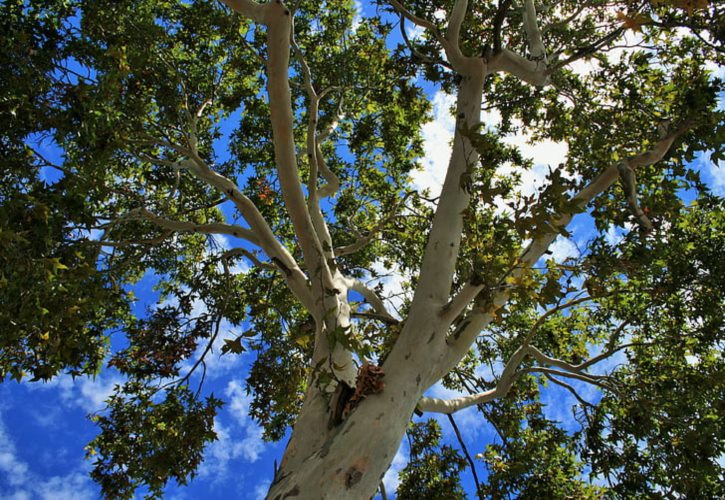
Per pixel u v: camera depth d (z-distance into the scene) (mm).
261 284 11719
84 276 5570
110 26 8133
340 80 11523
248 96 12211
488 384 10898
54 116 6320
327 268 6934
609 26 9703
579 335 10781
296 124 13258
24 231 4840
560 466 9078
